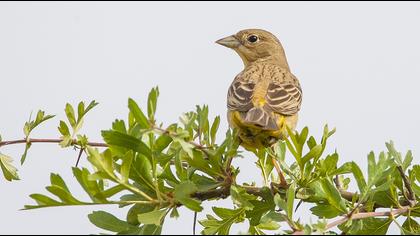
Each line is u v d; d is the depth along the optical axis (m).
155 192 8.03
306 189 8.72
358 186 8.20
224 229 8.52
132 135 7.80
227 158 8.39
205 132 8.48
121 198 8.09
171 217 7.56
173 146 8.13
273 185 8.92
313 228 6.98
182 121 7.70
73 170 7.40
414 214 8.43
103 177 7.39
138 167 7.85
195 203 7.49
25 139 9.30
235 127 10.38
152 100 7.27
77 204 7.34
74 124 9.18
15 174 9.44
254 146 10.18
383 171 8.25
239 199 8.25
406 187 8.45
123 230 7.48
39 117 9.34
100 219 7.87
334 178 9.82
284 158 8.87
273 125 9.95
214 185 8.56
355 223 7.82
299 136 8.69
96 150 7.39
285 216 7.80
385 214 7.94
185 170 8.59
